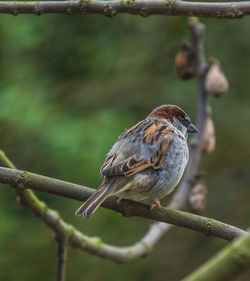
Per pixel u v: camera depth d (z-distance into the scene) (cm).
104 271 1185
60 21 1299
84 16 1296
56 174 1200
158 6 514
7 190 1260
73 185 533
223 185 1291
